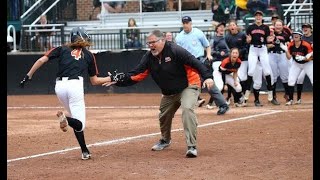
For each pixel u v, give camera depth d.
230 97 30.23
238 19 40.03
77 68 16.88
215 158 16.69
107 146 18.98
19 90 38.97
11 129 23.16
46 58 16.91
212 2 42.16
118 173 15.12
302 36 29.22
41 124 24.59
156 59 17.05
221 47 28.88
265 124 22.73
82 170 15.57
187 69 17.06
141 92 38.12
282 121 23.39
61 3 44.53
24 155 17.83
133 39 39.91
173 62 16.91
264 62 29.59
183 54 16.81
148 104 32.09
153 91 38.03
